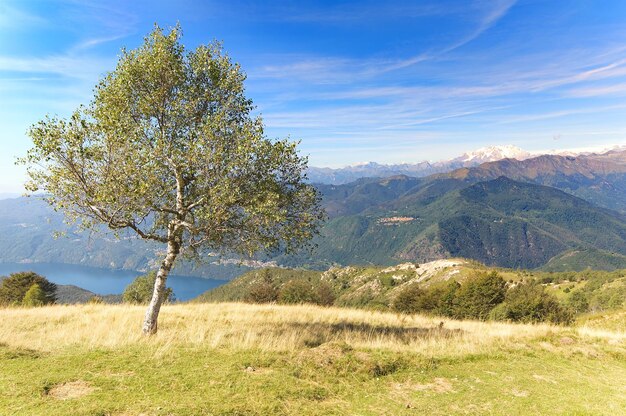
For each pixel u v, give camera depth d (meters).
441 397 9.39
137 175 12.77
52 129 12.50
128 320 17.61
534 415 8.53
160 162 13.47
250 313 22.28
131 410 7.05
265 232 14.05
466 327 20.97
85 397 7.50
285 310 24.55
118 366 9.48
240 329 15.60
